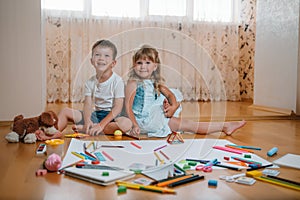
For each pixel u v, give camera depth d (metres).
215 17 2.99
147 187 0.78
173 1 2.87
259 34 2.44
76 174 0.86
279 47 2.24
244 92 3.10
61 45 2.72
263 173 0.91
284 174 0.92
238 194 0.76
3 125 1.66
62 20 2.71
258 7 2.45
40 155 1.09
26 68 1.71
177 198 0.73
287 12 2.18
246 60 3.06
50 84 2.72
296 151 1.20
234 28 3.03
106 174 0.84
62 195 0.74
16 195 0.74
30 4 1.69
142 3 2.83
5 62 1.68
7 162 1.01
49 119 1.34
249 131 1.60
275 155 1.14
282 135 1.51
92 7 2.75
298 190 0.79
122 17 2.80
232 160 1.06
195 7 2.93
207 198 0.74
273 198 0.74
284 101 2.18
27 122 1.31
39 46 1.72
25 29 1.70
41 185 0.81
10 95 1.70
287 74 2.16
